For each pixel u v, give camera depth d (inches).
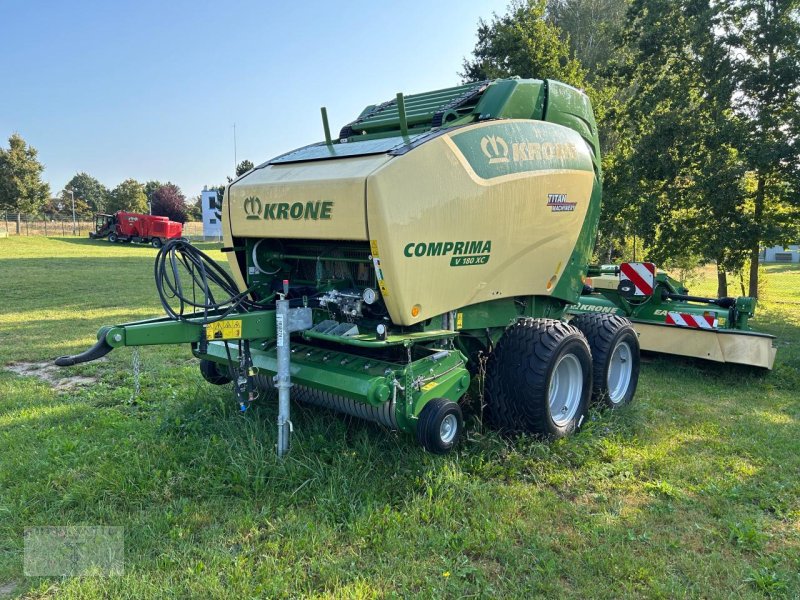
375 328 167.8
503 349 185.9
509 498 150.6
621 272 299.9
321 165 168.7
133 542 128.6
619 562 125.3
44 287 652.1
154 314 459.2
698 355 287.0
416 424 155.0
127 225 1663.4
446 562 123.0
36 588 114.6
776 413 231.9
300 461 157.5
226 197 187.9
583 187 209.8
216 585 112.3
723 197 463.5
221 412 200.2
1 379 267.1
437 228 157.8
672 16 512.4
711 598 115.6
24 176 2116.1
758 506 154.2
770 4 464.1
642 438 198.8
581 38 1018.1
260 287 189.0
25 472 161.6
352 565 121.0
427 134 162.9
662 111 520.1
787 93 462.9
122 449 174.7
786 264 1504.7
